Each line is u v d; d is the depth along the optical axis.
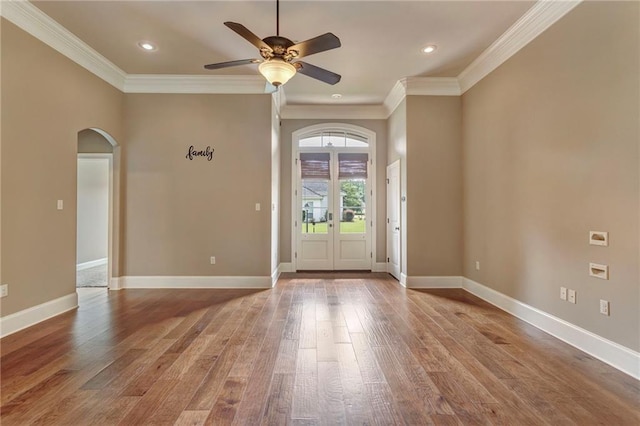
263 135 4.91
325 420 1.80
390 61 4.22
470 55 4.04
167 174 4.86
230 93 4.88
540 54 3.17
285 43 2.58
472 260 4.61
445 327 3.23
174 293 4.55
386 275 5.85
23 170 3.18
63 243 3.68
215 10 3.12
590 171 2.62
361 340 2.89
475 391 2.08
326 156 6.30
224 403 1.95
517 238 3.57
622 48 2.34
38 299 3.36
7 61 3.00
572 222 2.80
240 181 4.90
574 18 2.75
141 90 4.82
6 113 3.00
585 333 2.67
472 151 4.58
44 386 2.12
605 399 2.00
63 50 3.63
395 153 5.64
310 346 2.76
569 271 2.84
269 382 2.18
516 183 3.58
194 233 4.88
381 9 3.10
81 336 2.97
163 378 2.23
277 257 5.70
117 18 3.26
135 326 3.23
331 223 6.30
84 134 4.83
